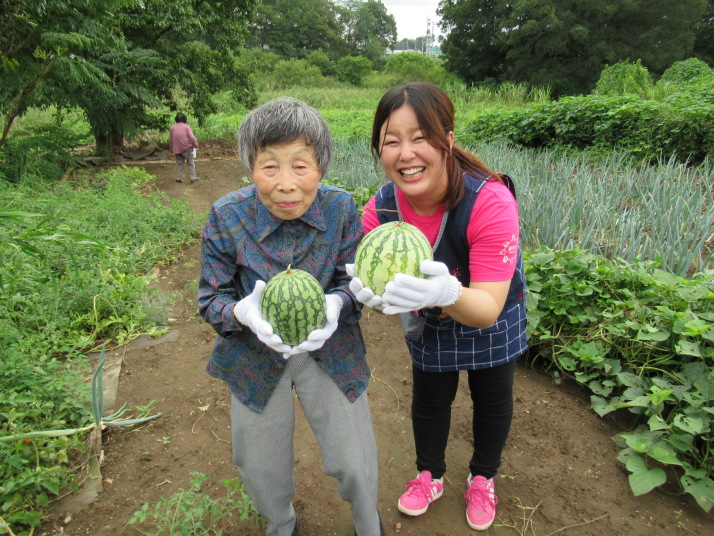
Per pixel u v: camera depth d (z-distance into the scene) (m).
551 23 31.98
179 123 10.92
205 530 2.28
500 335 2.10
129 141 14.49
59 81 10.02
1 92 9.22
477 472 2.47
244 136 1.57
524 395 3.50
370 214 2.15
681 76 19.16
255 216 1.76
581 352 3.45
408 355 4.10
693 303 3.35
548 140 11.79
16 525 2.44
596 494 2.68
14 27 8.30
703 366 2.98
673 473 2.77
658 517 2.53
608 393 3.28
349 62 51.19
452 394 2.35
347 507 2.62
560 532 2.46
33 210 6.35
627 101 10.56
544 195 5.50
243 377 1.84
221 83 15.87
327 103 29.75
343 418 1.87
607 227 5.08
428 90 1.68
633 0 32.62
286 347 1.57
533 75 34.59
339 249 1.85
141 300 4.88
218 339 1.90
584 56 34.38
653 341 3.21
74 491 2.68
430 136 1.66
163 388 3.66
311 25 84.31
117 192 8.05
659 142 9.25
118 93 11.95
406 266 1.67
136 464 2.91
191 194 10.10
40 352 3.64
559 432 3.14
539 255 3.93
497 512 2.58
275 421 1.87
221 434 3.18
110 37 10.01
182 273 5.87
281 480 1.99
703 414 2.75
